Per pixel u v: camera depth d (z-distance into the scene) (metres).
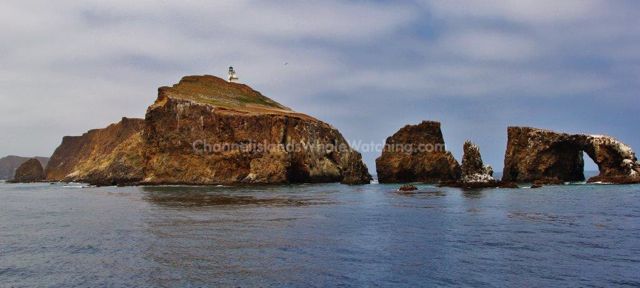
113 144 184.12
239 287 18.23
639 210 41.75
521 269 20.20
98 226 35.56
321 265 21.44
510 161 94.31
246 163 110.81
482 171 88.12
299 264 21.70
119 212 46.06
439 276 19.33
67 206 55.66
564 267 20.42
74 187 120.75
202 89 141.88
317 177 112.38
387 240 27.48
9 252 25.66
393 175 103.50
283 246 26.03
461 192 69.44
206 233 30.94
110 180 137.25
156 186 104.88
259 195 69.12
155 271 20.72
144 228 33.81
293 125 114.19
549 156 91.25
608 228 31.09
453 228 31.86
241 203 54.62
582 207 45.06
